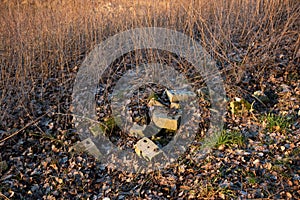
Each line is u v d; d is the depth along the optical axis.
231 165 3.56
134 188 3.54
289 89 4.30
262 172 3.48
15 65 4.77
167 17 5.21
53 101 4.51
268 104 4.20
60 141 3.98
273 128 3.85
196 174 3.57
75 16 5.39
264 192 3.34
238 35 5.26
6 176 3.68
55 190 3.58
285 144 3.68
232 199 3.32
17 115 4.32
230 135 3.81
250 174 3.47
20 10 5.51
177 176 3.59
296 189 3.32
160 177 3.60
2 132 4.10
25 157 3.86
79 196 3.53
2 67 4.65
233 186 3.41
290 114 3.99
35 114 4.34
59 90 4.60
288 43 4.95
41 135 4.06
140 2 5.32
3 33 5.16
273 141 3.72
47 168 3.75
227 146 3.74
